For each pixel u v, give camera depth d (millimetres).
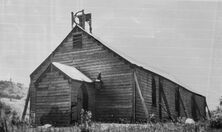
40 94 24281
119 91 25078
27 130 14266
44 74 24359
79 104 25047
